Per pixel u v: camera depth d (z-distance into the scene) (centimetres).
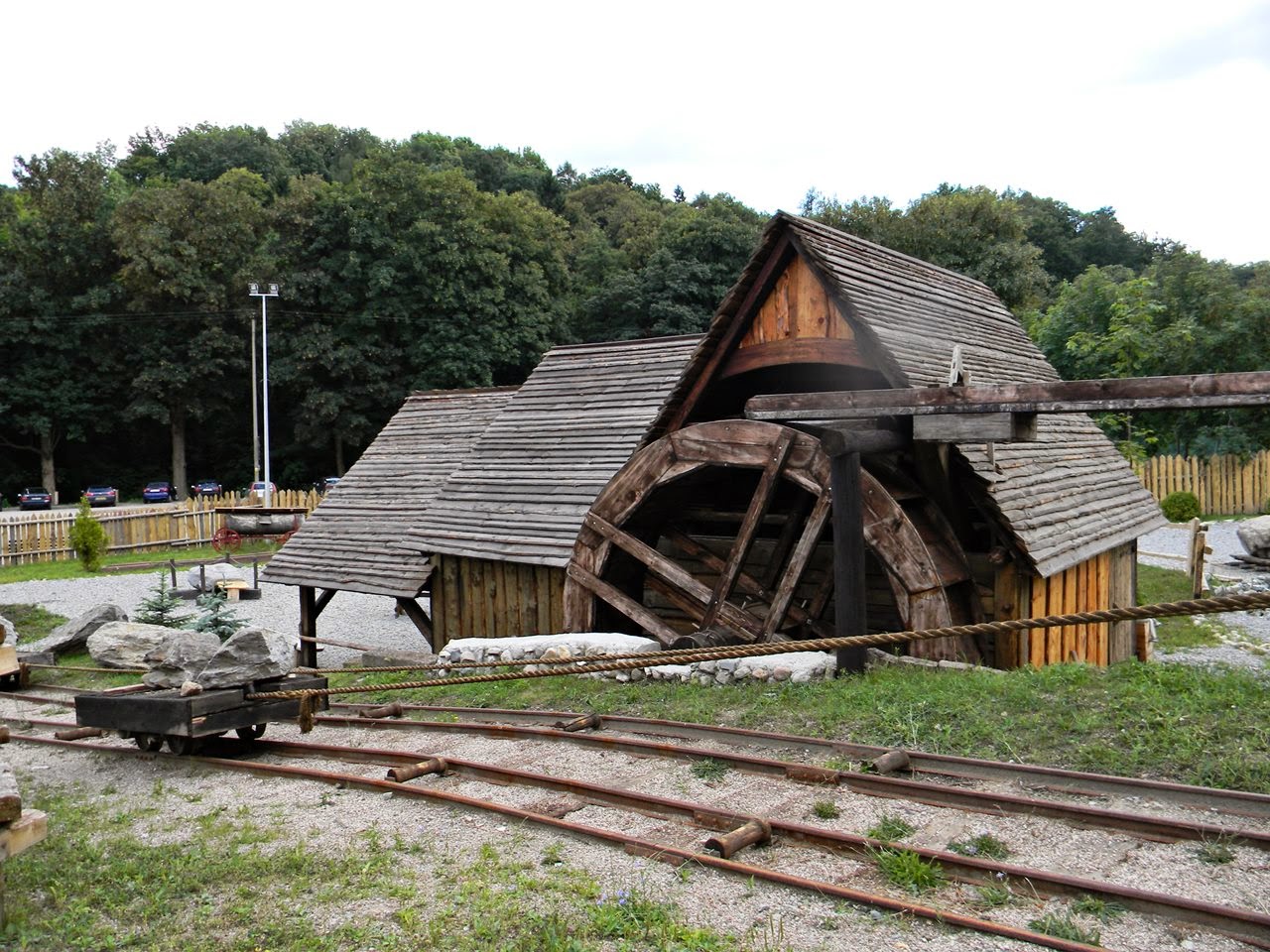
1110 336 3228
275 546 3681
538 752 806
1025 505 1019
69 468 6134
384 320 5603
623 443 1549
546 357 1905
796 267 1094
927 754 678
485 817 636
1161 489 3312
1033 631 1048
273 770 789
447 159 8606
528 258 6206
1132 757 641
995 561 1000
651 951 441
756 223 7150
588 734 820
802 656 968
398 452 2050
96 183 5841
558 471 1566
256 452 5266
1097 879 493
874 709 791
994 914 461
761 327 1128
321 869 562
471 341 5656
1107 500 1264
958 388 864
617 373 1745
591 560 1259
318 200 5891
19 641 1964
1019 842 543
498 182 9212
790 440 1088
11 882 561
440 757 769
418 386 5581
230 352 5603
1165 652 1586
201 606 1661
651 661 690
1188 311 3384
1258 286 4003
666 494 1247
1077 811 559
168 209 5528
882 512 991
